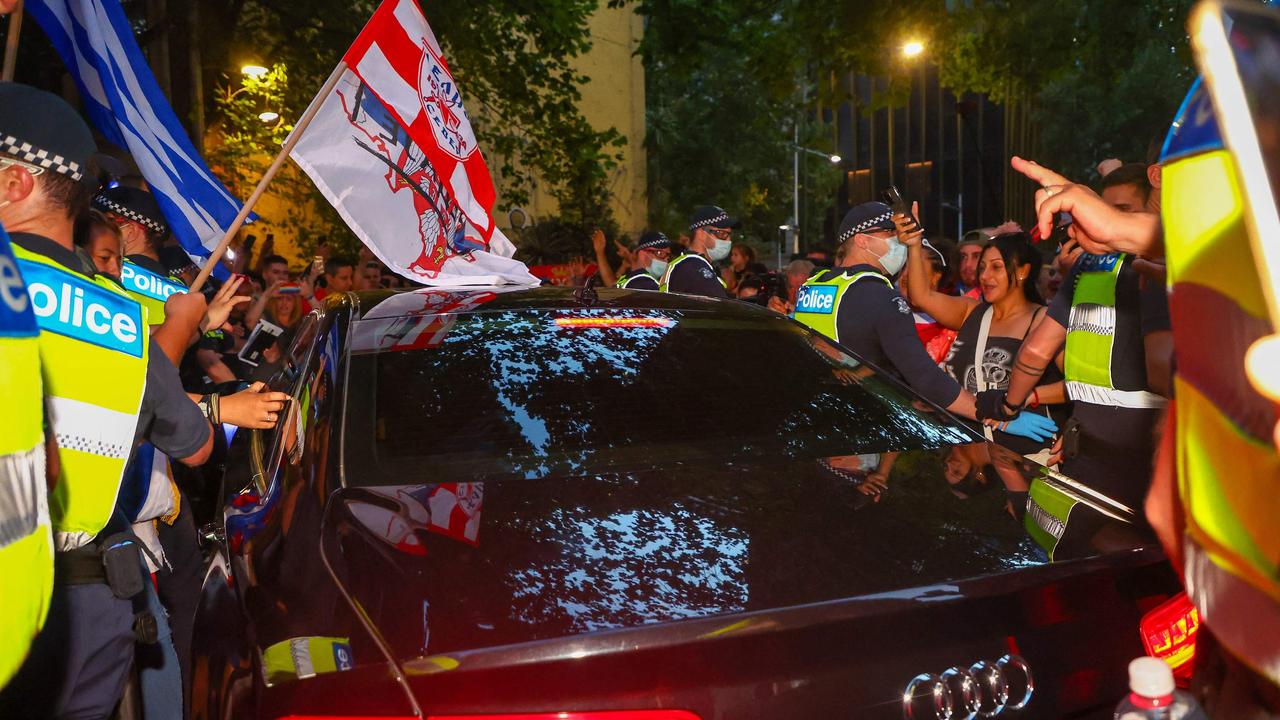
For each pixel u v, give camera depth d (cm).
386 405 250
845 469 233
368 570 183
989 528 201
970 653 165
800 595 171
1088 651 173
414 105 409
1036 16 1554
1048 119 4091
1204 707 108
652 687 151
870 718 157
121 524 225
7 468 101
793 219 4334
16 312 104
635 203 2122
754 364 287
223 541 250
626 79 2102
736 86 3139
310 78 1215
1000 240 430
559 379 266
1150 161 293
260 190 345
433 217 429
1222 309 90
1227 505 91
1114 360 317
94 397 193
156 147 412
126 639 215
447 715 149
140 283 374
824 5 1540
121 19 411
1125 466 321
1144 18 1551
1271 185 76
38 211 199
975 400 375
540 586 173
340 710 152
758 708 153
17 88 199
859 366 301
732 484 221
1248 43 77
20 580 102
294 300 704
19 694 198
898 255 404
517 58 1365
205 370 458
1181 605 180
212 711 184
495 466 227
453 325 292
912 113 6231
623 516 203
